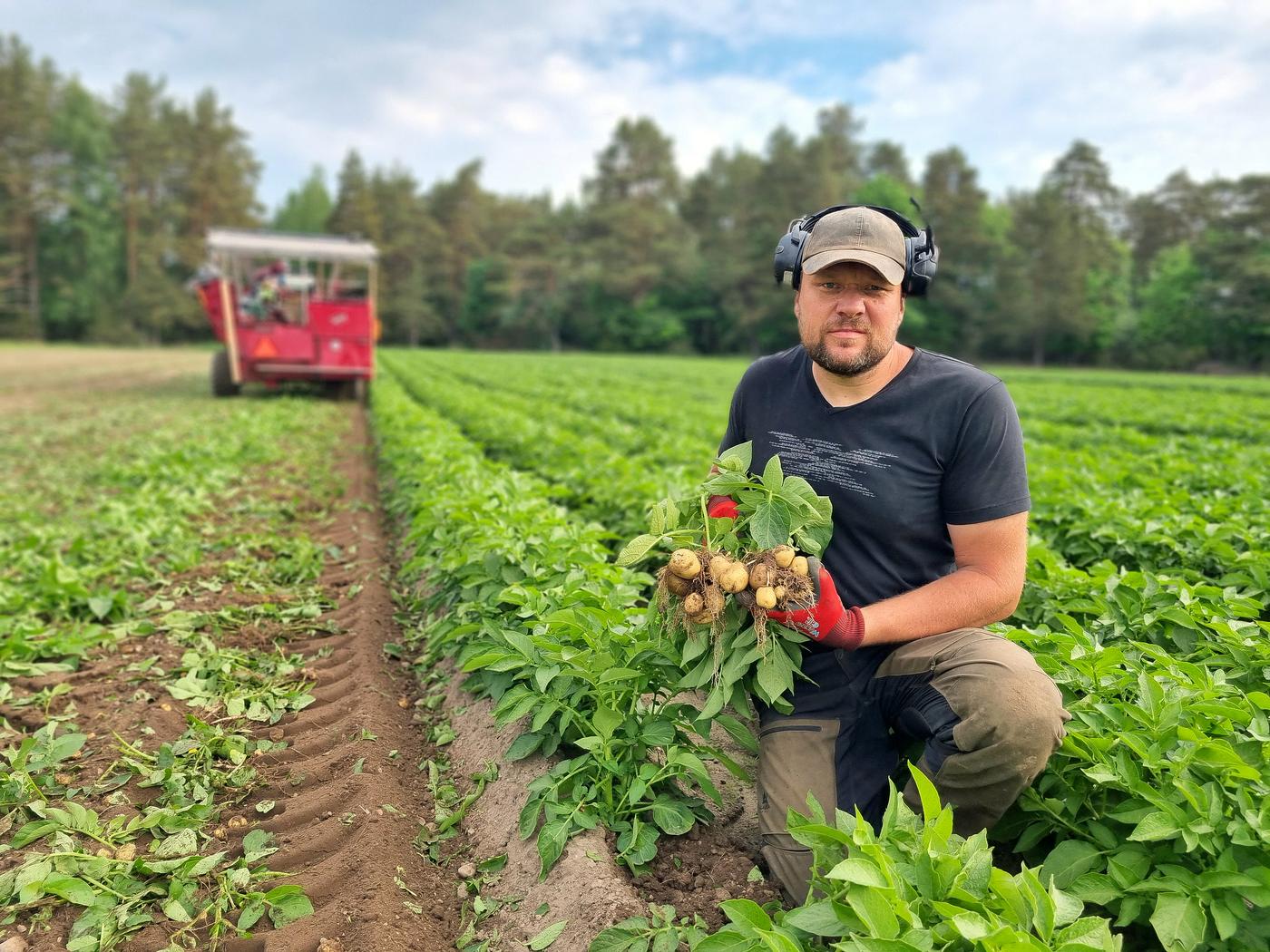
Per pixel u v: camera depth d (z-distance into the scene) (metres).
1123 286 79.81
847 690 3.05
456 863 3.34
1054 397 23.91
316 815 3.52
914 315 71.06
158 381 28.09
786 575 2.70
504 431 11.28
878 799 3.01
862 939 1.93
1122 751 2.71
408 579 6.43
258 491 9.66
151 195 76.50
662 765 3.32
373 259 18.92
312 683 4.72
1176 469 8.52
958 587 2.91
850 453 3.04
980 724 2.68
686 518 3.06
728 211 82.69
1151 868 2.59
